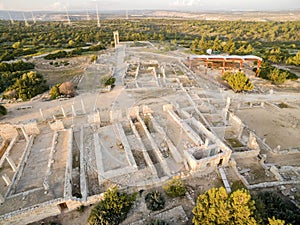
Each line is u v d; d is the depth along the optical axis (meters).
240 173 21.84
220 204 14.48
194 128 23.20
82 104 28.58
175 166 20.52
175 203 18.19
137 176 19.48
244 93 43.31
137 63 32.06
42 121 31.28
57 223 16.98
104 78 25.97
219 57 53.34
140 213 17.34
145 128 22.25
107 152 20.77
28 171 21.67
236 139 27.31
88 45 83.94
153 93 24.00
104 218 16.12
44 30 136.25
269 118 34.47
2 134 26.58
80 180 19.62
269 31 133.88
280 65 66.75
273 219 13.10
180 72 34.47
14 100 39.59
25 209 16.39
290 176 21.77
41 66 60.09
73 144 24.64
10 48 83.38
